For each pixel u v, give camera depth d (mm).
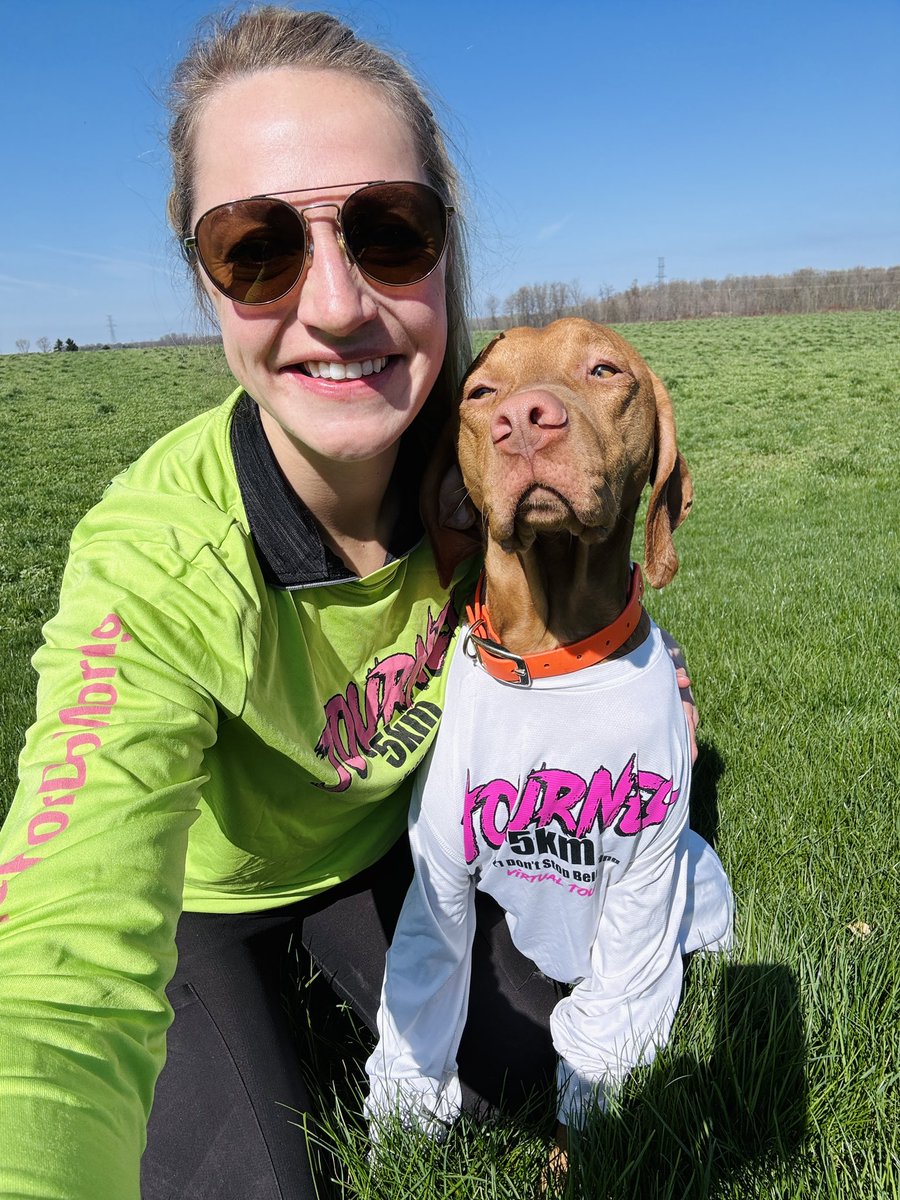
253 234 396
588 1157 450
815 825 681
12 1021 214
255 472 439
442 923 503
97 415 5715
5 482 3455
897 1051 478
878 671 991
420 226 421
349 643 478
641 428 539
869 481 2994
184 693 335
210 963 499
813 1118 457
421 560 522
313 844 511
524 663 474
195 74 427
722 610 1347
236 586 388
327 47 416
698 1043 506
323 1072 546
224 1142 433
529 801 482
